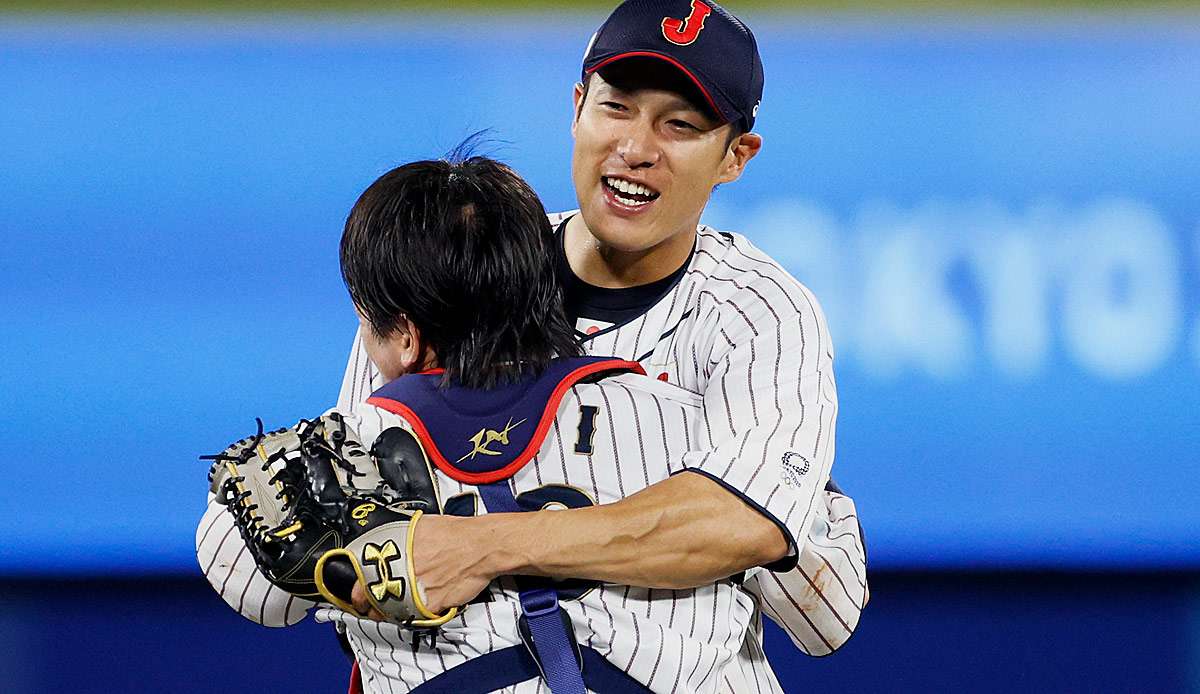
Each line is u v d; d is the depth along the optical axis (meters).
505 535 4.61
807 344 5.71
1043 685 13.39
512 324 4.86
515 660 4.64
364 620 4.75
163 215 15.56
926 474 15.82
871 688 13.36
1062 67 15.73
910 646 14.29
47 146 15.45
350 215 4.95
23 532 15.62
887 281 15.77
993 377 15.77
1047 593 15.59
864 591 6.20
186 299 15.62
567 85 15.80
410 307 4.81
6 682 13.27
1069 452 15.80
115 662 13.84
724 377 5.65
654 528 4.76
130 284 15.59
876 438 15.77
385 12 15.66
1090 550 15.85
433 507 4.70
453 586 4.58
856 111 15.76
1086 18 15.70
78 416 15.63
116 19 15.40
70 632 14.53
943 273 15.76
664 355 6.28
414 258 4.76
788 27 15.75
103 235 15.53
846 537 6.11
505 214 4.87
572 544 4.64
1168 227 15.77
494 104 15.77
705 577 4.87
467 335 4.85
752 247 6.38
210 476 4.70
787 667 13.84
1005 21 15.70
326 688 13.36
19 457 15.61
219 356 15.65
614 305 6.34
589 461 4.88
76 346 15.60
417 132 15.74
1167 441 15.79
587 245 6.39
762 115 15.76
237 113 15.59
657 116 5.79
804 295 5.93
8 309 15.52
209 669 13.73
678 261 6.30
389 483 4.68
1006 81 15.73
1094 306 15.78
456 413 4.80
